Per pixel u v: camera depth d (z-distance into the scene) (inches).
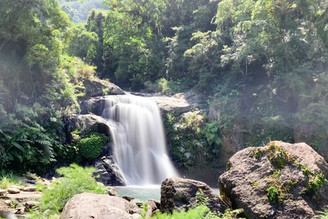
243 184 209.2
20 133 554.9
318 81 735.1
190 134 838.5
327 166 210.1
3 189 358.0
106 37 1519.4
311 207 187.9
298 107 749.9
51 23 663.8
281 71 792.9
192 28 1309.1
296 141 715.4
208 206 197.6
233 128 785.6
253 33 817.5
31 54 682.2
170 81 1200.2
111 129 740.0
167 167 804.0
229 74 932.6
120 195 495.8
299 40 786.8
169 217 173.2
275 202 190.7
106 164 681.6
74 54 1535.4
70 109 726.5
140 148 794.2
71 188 246.2
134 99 871.1
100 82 885.8
